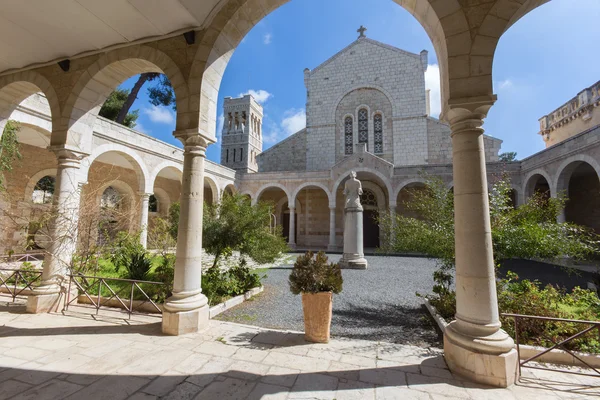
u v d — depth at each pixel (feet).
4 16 12.84
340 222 67.21
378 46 73.46
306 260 12.77
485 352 9.02
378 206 64.18
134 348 11.23
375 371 9.69
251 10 13.82
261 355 10.81
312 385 8.79
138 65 15.85
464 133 10.16
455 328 9.93
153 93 52.70
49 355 10.53
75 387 8.49
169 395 8.16
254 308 18.02
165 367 9.77
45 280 16.42
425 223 17.51
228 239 21.61
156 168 45.21
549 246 14.39
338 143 74.59
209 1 12.68
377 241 64.80
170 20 13.16
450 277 16.99
